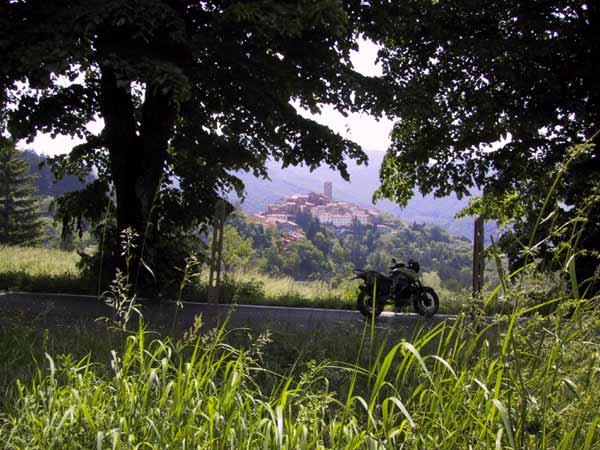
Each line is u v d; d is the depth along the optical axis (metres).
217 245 10.31
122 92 17.12
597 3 18.88
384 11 16.38
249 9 13.00
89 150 19.53
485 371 3.07
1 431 3.34
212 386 3.39
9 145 17.52
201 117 16.95
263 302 16.94
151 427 3.07
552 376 2.69
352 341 8.18
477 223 11.02
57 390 3.44
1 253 24.95
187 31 15.70
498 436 2.56
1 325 8.04
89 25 12.30
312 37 15.95
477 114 19.38
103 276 17.05
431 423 3.07
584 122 19.28
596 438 2.77
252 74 15.91
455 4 19.23
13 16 13.55
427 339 3.07
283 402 3.09
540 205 19.84
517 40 18.42
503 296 2.66
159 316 10.88
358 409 4.85
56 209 19.41
